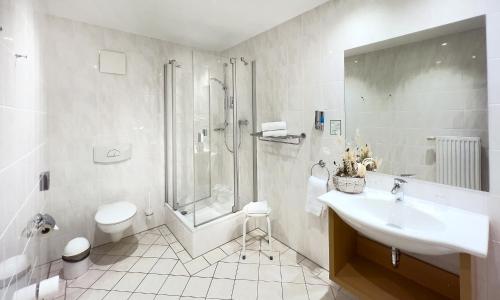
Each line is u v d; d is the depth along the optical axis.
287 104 2.20
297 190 2.19
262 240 2.46
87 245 1.99
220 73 2.55
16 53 1.00
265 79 2.41
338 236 1.54
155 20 2.16
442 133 1.33
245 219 2.19
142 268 2.01
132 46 2.48
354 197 1.51
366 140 1.66
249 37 2.56
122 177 2.51
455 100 1.27
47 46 2.02
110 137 2.41
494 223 1.18
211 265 2.04
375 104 1.59
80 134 2.24
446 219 1.18
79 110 2.22
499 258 1.18
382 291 1.40
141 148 2.62
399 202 1.37
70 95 2.16
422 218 1.27
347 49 1.71
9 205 0.81
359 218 1.23
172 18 2.12
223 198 2.65
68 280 1.86
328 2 1.81
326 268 1.98
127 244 2.40
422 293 1.39
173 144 2.67
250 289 1.76
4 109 0.80
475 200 1.23
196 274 1.93
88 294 1.71
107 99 2.37
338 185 1.62
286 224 2.34
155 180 2.76
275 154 2.39
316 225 2.03
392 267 1.58
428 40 1.34
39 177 1.54
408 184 1.48
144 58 2.57
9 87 0.87
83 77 2.22
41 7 1.81
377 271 1.57
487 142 1.18
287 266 2.03
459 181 1.28
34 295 0.93
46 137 1.98
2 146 0.76
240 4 1.87
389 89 1.53
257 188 2.63
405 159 1.48
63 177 2.17
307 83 2.01
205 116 2.51
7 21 0.89
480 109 1.19
